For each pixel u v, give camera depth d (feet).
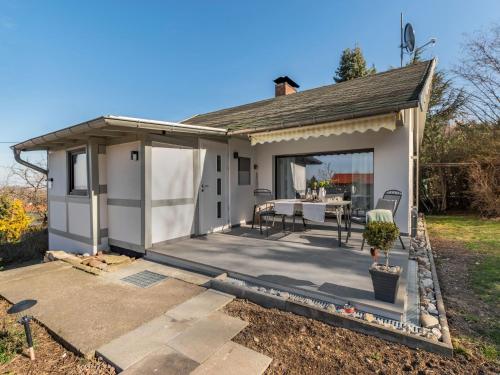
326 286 15.71
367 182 31.68
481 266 21.21
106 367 10.39
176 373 9.78
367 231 14.51
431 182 54.65
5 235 38.88
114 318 13.76
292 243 25.96
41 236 43.24
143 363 10.35
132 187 25.16
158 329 12.71
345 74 107.86
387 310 12.92
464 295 16.28
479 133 51.72
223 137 32.96
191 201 28.66
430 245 27.78
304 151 35.40
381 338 11.75
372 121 21.77
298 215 38.34
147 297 16.21
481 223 41.06
